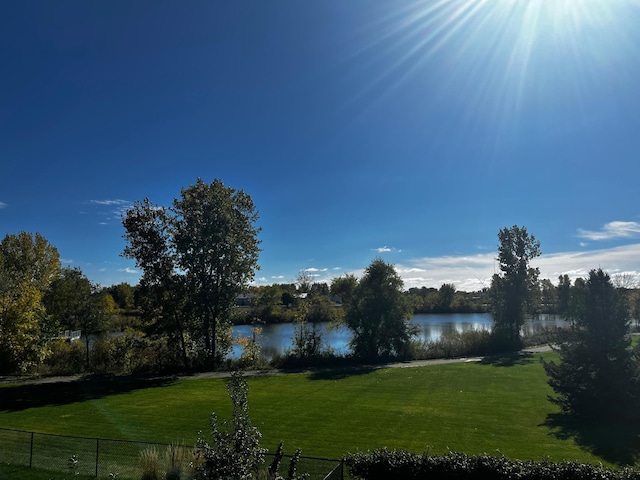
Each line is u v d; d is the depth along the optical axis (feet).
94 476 43.75
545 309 309.63
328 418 68.90
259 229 143.74
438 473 39.63
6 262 160.86
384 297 148.36
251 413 72.95
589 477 36.52
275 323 253.44
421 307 341.00
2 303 116.47
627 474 36.22
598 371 65.72
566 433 59.00
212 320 137.80
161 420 69.15
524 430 60.80
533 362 130.82
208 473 27.94
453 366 127.13
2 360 116.78
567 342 71.26
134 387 101.86
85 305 164.04
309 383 103.60
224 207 134.92
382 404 78.69
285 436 59.21
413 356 148.56
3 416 73.31
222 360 137.59
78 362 131.85
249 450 28.89
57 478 43.19
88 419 70.33
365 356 145.38
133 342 130.82
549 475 37.17
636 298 227.81
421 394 87.45
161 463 42.88
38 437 58.13
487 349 158.61
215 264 135.95
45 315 127.85
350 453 50.11
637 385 63.77
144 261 130.00
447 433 59.72
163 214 131.85
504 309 175.42
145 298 131.85
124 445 54.08
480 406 75.97
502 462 39.17
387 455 42.34
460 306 336.29
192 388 99.40
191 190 135.54
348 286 151.94
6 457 49.62
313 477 42.50
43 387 102.47
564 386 68.18
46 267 166.61
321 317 172.55
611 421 64.49
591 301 67.92
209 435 60.13
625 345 65.87
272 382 106.01
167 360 132.26
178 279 132.26
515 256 175.63
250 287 147.84
